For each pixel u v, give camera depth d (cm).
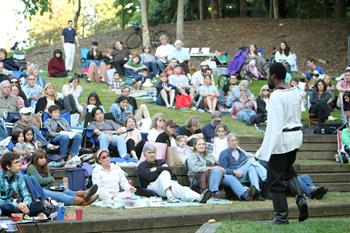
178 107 1922
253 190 1206
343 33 3234
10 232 908
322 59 3011
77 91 1783
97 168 1191
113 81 2173
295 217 1105
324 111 1761
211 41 3222
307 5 3891
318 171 1417
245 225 843
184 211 1080
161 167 1223
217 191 1216
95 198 1127
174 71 1989
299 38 3206
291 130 828
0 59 1992
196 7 3875
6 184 1022
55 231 936
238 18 3541
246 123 1783
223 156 1273
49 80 2291
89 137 1366
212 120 1473
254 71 2383
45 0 3303
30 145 1250
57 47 3153
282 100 821
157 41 3197
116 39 3266
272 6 3891
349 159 1481
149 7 3988
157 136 1377
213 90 1925
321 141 1580
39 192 1053
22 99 1498
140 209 1098
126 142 1384
